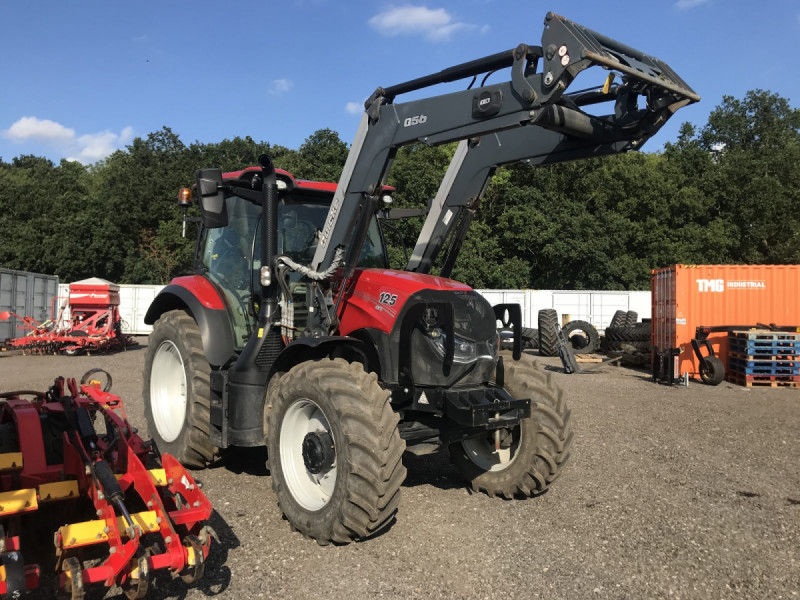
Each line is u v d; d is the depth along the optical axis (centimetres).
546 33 348
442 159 3425
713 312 1407
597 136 395
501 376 471
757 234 3831
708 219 3841
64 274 4053
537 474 452
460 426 439
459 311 434
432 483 517
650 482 525
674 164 4050
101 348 1783
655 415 862
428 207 529
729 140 5256
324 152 3556
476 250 3131
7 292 1934
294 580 333
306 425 417
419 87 415
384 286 441
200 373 519
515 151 469
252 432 462
